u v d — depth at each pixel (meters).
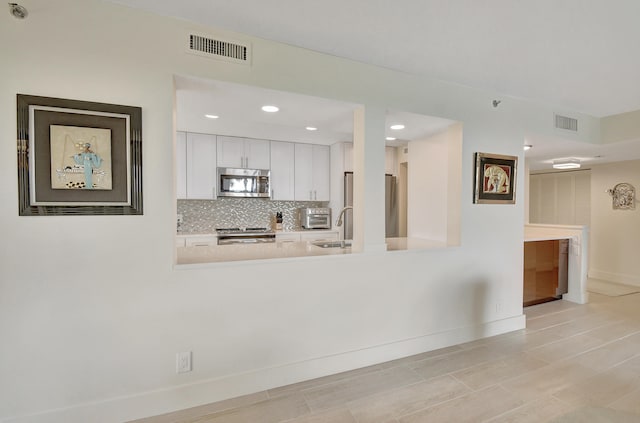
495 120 3.11
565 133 3.59
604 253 5.66
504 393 2.13
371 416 1.91
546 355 2.70
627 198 5.34
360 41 2.16
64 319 1.71
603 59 2.38
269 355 2.19
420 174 3.63
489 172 3.08
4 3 1.58
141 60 1.82
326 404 2.02
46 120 1.65
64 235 1.70
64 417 1.71
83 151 1.72
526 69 2.57
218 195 4.52
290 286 2.24
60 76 1.67
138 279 1.84
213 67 1.98
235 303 2.08
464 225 2.97
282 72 2.18
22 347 1.65
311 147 5.15
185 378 1.97
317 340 2.34
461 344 2.93
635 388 2.19
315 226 5.09
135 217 1.83
